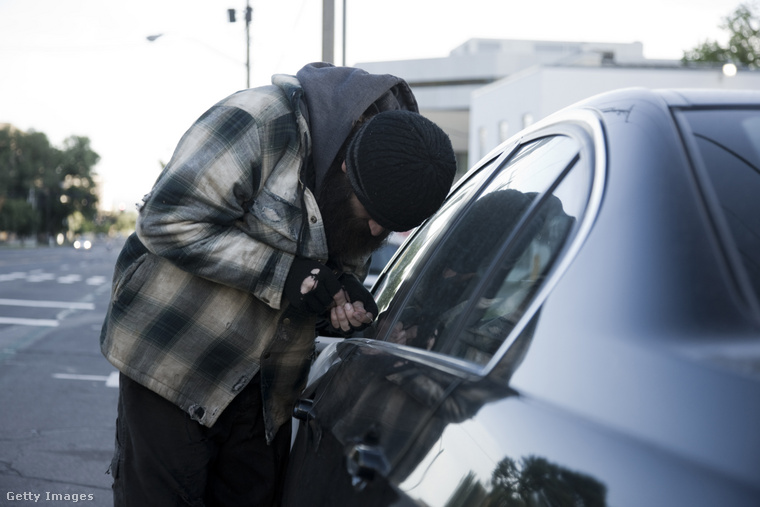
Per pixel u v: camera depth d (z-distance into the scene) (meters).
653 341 0.73
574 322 0.83
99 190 117.31
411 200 1.40
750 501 0.54
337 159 1.57
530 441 0.76
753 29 41.91
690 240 0.81
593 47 40.25
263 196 1.53
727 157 0.93
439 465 0.92
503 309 1.07
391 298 1.77
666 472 0.60
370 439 1.16
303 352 1.68
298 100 1.56
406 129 1.42
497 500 0.78
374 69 48.34
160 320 1.61
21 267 34.09
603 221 0.90
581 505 0.66
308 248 1.52
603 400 0.71
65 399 6.21
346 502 1.18
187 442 1.64
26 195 104.06
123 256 1.70
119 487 1.73
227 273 1.52
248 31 22.84
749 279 0.78
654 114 1.02
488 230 1.37
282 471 1.83
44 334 10.47
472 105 33.94
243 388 1.66
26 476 4.20
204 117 1.56
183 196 1.50
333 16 9.69
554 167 1.21
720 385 0.63
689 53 43.09
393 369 1.27
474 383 0.96
